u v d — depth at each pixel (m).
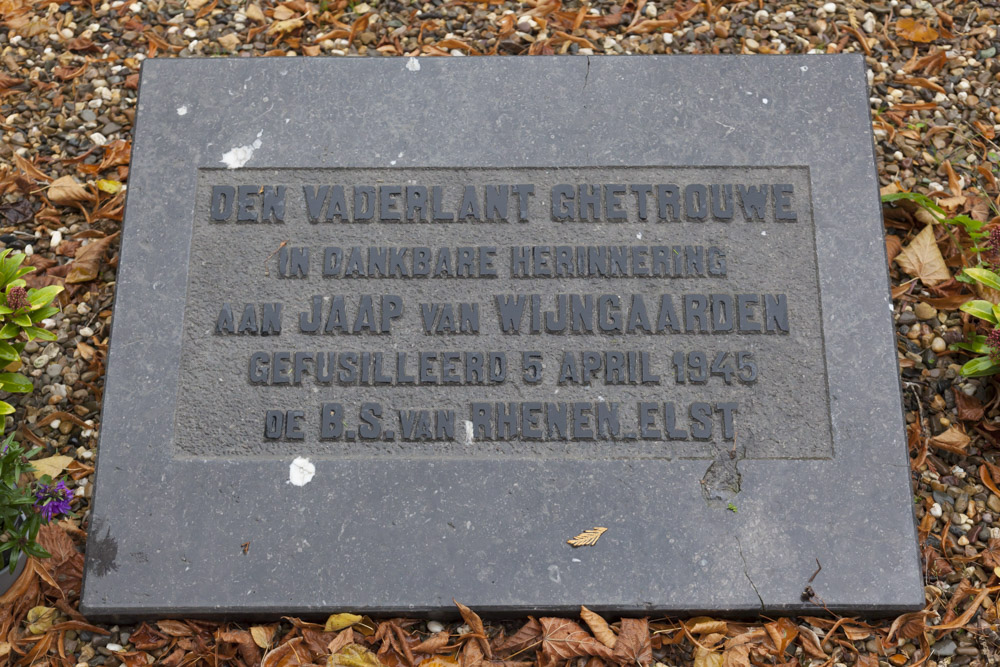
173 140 1.70
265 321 1.65
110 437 1.63
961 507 1.65
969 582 1.63
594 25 1.83
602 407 1.64
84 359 1.70
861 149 1.70
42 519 1.59
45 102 1.81
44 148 1.78
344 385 1.64
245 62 1.72
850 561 1.61
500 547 1.61
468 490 1.62
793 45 1.82
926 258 1.73
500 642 1.60
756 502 1.62
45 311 1.66
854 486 1.62
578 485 1.62
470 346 1.65
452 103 1.71
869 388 1.64
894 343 1.65
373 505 1.61
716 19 1.83
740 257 1.67
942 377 1.70
